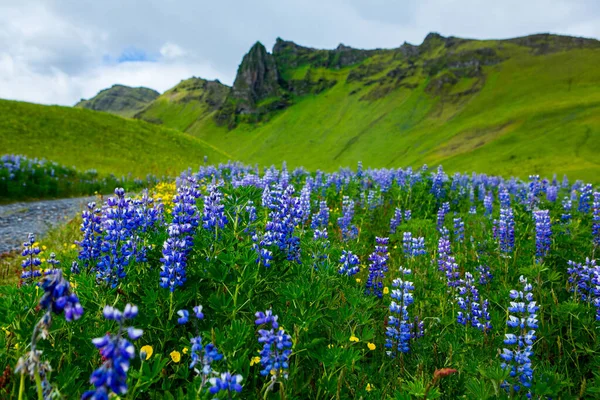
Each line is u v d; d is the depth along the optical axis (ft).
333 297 15.49
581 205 31.86
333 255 18.19
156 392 10.37
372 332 12.80
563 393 11.85
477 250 25.46
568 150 353.51
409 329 14.79
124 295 14.16
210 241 15.56
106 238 13.92
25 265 16.31
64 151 132.87
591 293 16.90
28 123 145.69
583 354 14.85
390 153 571.28
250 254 13.88
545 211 22.35
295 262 17.11
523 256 22.39
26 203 61.16
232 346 10.59
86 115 179.32
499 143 430.20
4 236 39.27
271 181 35.47
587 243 23.47
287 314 12.50
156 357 9.82
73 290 13.39
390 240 30.78
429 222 32.09
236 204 18.56
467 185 54.29
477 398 10.75
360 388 11.77
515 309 12.20
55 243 34.06
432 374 12.89
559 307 15.40
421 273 20.61
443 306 17.53
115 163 134.10
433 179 46.19
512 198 48.24
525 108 526.57
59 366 10.54
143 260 15.06
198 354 8.65
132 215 15.19
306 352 12.29
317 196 41.37
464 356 13.78
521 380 11.34
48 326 6.92
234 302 12.61
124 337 11.66
